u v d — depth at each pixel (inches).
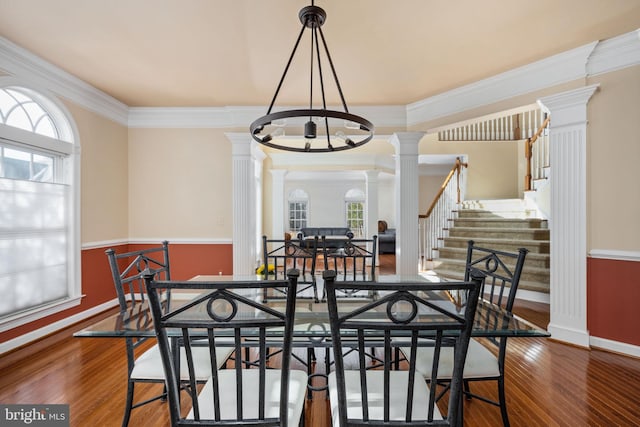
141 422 66.0
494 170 253.4
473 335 52.1
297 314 64.8
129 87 127.2
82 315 124.0
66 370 86.5
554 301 107.1
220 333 54.6
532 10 80.7
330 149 73.4
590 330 100.3
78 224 122.1
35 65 103.0
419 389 49.8
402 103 146.7
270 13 80.8
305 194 402.9
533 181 199.5
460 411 56.7
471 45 97.4
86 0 75.5
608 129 97.3
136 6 77.9
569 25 87.4
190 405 72.4
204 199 153.8
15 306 101.3
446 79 121.4
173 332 54.0
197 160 153.3
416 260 149.9
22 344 100.3
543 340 106.6
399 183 150.6
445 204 229.3
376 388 50.1
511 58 105.9
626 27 88.4
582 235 101.2
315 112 56.9
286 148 72.9
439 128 140.8
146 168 152.6
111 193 140.9
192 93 133.5
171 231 153.4
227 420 39.9
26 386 78.7
